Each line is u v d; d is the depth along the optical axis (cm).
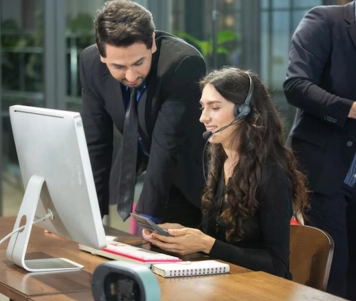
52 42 559
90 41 569
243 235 272
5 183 566
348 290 379
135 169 312
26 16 554
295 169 279
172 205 329
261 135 267
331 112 345
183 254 271
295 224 288
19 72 557
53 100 564
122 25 273
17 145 264
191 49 306
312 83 354
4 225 323
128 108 313
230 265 257
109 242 277
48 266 250
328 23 357
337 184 359
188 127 303
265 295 217
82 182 227
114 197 333
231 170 276
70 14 562
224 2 600
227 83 267
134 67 279
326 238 273
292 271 282
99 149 332
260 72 614
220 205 280
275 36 614
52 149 237
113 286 160
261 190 264
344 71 356
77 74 571
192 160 308
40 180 247
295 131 368
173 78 299
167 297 213
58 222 250
